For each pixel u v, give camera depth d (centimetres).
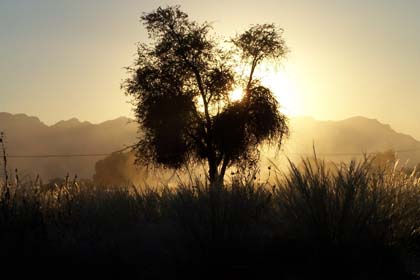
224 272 947
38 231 1010
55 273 935
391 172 1148
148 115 4706
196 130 4691
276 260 973
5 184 1131
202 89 4794
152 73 4781
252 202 1074
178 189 1145
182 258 973
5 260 947
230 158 4691
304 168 1086
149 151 4684
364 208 994
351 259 959
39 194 1149
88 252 986
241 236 1012
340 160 1106
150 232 1076
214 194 1045
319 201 1002
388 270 949
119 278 931
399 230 1041
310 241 1000
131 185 1358
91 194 1245
